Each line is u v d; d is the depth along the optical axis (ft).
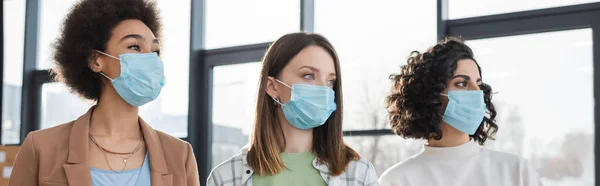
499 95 12.23
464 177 7.61
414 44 13.02
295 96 6.46
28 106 18.79
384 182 7.63
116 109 6.13
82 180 5.70
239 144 15.37
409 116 7.77
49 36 18.84
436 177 7.61
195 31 15.80
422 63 7.73
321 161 6.58
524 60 12.07
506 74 12.21
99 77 6.18
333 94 6.59
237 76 15.55
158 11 6.66
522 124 11.98
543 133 11.80
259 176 6.56
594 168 11.31
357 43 13.75
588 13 11.51
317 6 14.34
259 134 6.57
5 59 19.36
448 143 7.82
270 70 6.65
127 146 6.10
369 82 13.53
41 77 18.79
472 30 12.55
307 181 6.50
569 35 11.73
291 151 6.65
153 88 6.13
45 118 18.70
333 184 6.43
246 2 15.39
